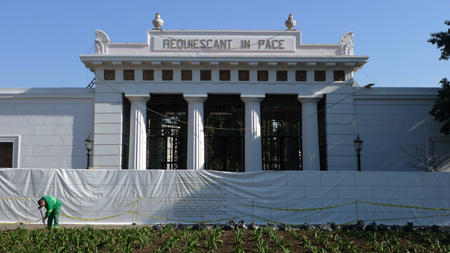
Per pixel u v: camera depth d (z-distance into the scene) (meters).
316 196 23.03
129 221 23.09
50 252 14.74
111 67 35.81
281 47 36.34
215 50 36.16
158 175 23.38
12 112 36.16
